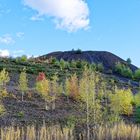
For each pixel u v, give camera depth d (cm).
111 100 5722
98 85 7494
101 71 12075
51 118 5075
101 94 6494
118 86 9006
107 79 9388
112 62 17862
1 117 4738
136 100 6850
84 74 5106
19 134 4056
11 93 5856
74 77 6500
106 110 5391
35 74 8350
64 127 4769
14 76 7612
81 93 5219
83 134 4550
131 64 17575
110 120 5056
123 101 5922
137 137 4697
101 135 4509
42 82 5803
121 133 4628
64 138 4228
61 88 6306
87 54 18738
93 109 5000
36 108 5394
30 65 9394
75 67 10756
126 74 12525
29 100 5703
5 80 5959
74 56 18512
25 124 4681
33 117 4994
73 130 4634
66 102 5894
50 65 10131
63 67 10081
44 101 5772
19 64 9338
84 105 5453
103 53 18775
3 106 5062
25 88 5791
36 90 6234
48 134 4144
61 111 5438
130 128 4738
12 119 4766
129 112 5972
